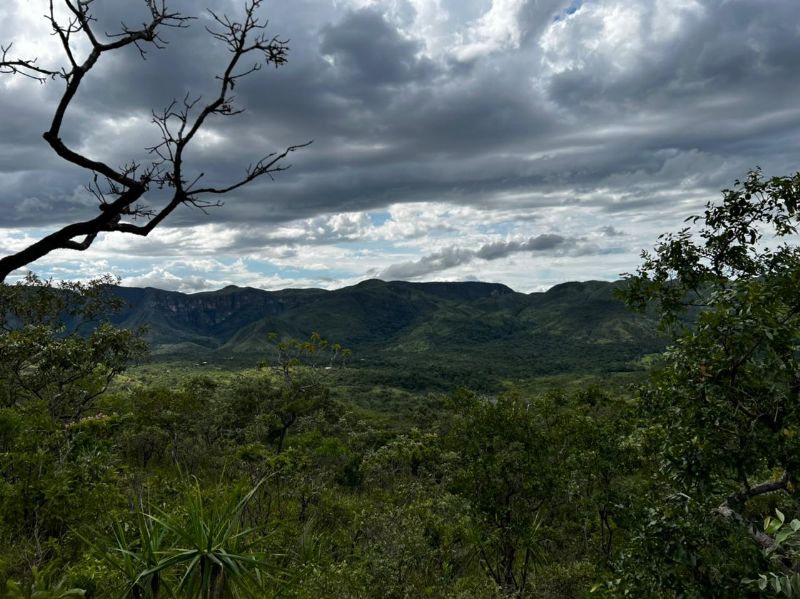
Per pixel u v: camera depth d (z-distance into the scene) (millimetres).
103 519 6883
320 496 14203
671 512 4770
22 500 7359
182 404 23234
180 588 3801
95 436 11789
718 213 5605
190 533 3844
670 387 4484
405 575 9094
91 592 4449
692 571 4691
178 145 2771
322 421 29969
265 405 26812
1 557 6363
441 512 11617
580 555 12320
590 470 10695
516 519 10734
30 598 3283
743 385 4059
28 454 8055
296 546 8438
